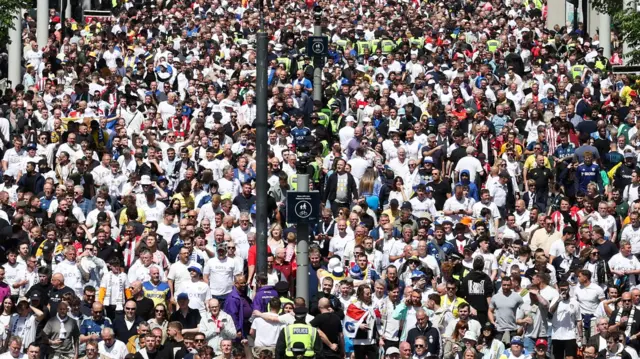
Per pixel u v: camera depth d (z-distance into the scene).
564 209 99.00
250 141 109.94
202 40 150.25
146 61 139.62
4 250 92.12
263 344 79.00
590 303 88.31
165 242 91.56
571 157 111.06
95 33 160.38
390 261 91.62
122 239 91.94
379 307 83.25
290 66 138.38
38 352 79.38
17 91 125.75
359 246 88.69
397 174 110.69
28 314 82.56
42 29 153.88
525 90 132.75
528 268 91.38
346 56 141.88
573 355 85.38
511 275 85.19
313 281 87.19
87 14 191.88
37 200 98.44
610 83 137.50
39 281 84.69
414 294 82.50
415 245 91.75
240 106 125.19
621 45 164.25
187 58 146.38
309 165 107.88
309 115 121.56
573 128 116.00
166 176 109.38
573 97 124.38
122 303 86.12
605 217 100.38
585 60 147.62
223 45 152.62
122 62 143.00
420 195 102.69
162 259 88.25
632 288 87.06
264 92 82.94
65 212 95.75
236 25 162.12
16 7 139.00
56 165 110.06
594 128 118.75
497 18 172.62
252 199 100.44
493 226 101.69
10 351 79.56
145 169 108.00
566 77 135.62
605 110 126.69
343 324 82.81
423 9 184.25
